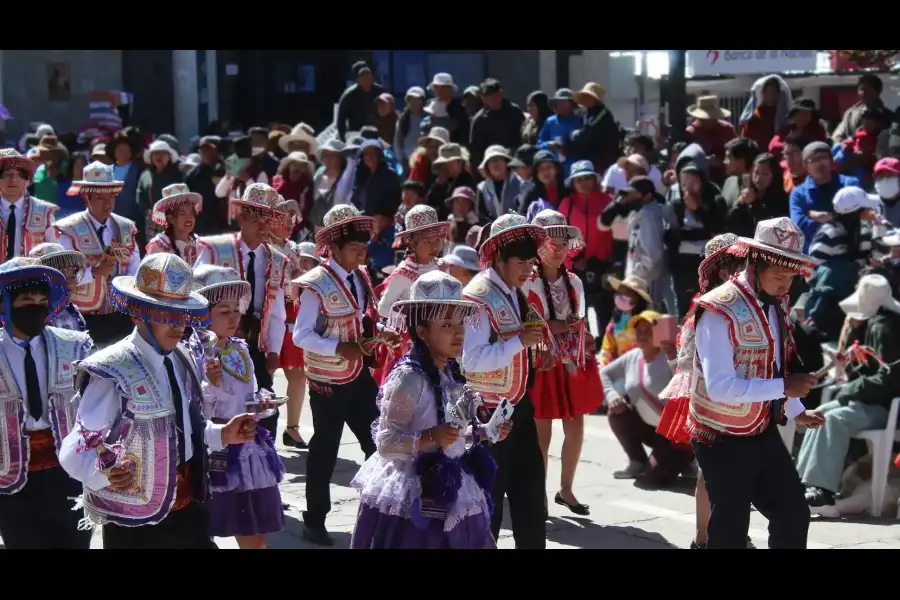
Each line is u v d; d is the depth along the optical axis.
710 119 21.45
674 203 17.52
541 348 9.52
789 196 17.39
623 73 30.03
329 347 10.57
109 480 7.11
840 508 11.96
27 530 8.23
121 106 32.81
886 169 16.92
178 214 12.77
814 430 11.95
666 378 13.05
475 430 7.80
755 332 8.41
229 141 27.14
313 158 24.53
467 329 9.28
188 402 7.50
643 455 13.51
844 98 26.38
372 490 7.68
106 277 13.26
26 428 8.16
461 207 17.69
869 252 15.55
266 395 9.12
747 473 8.52
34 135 28.81
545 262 10.80
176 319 7.21
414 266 11.88
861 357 12.05
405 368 7.57
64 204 24.69
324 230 10.88
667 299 17.56
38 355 8.20
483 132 22.09
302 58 33.78
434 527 7.52
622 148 22.14
